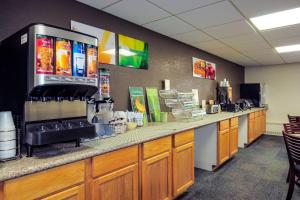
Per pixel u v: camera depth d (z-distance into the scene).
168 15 2.56
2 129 1.21
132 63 2.78
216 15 2.57
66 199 1.29
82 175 1.38
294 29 3.12
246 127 4.79
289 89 6.28
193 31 3.17
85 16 2.24
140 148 1.84
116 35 2.57
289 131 2.89
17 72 1.36
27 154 1.30
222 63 5.42
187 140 2.46
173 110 3.08
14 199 1.07
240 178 3.02
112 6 2.30
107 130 1.87
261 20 2.77
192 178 2.55
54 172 1.23
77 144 1.53
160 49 3.27
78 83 1.40
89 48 1.48
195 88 4.17
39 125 1.35
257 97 6.23
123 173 1.67
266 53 4.81
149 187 1.91
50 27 1.28
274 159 3.93
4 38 1.67
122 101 2.63
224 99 5.02
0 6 1.66
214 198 2.43
